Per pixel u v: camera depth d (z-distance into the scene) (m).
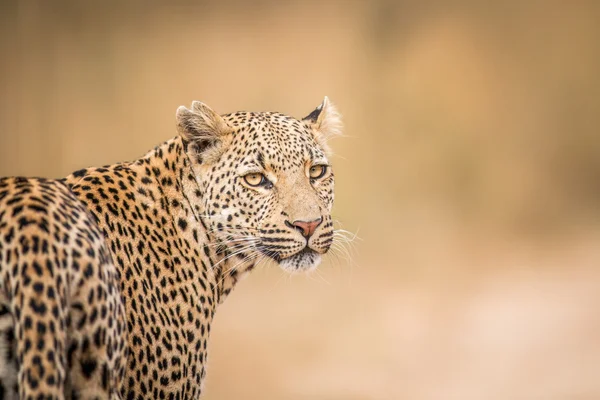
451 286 15.82
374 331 13.68
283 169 5.43
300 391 11.48
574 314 14.30
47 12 22.80
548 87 22.36
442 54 22.23
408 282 16.05
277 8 23.14
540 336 13.39
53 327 3.67
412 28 22.58
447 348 13.00
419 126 21.47
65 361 3.79
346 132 21.19
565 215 20.52
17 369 3.76
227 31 23.14
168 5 23.77
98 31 22.97
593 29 22.45
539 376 11.97
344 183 19.75
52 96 22.56
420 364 12.42
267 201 5.39
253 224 5.37
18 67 22.62
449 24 22.50
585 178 21.80
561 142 21.94
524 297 15.13
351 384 11.72
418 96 21.86
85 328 3.89
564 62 22.39
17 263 3.72
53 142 22.33
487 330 13.66
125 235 4.83
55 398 3.64
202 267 5.19
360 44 22.73
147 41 23.08
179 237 5.13
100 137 22.38
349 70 22.55
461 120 21.61
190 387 5.02
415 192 20.17
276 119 5.64
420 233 18.58
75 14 22.92
